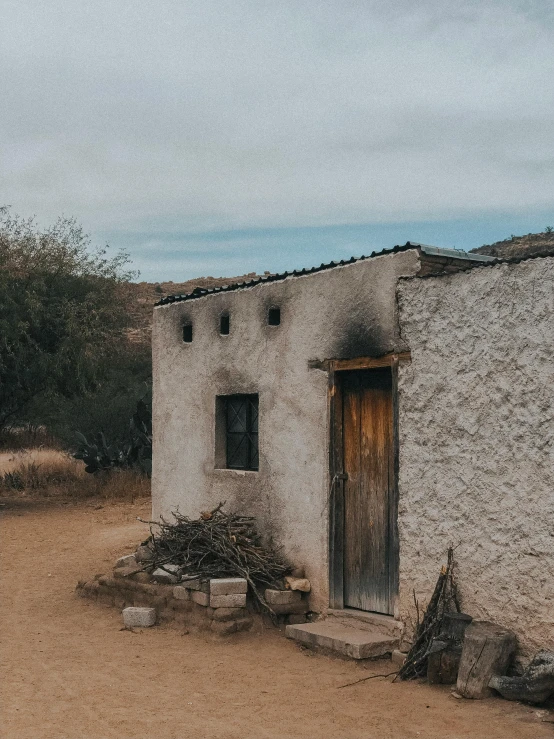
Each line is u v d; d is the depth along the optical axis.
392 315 7.77
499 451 6.79
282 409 9.06
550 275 6.49
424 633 7.01
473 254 7.96
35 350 18.34
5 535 14.48
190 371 10.59
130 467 20.91
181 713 6.20
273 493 9.14
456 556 7.10
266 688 6.77
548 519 6.41
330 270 8.50
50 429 30.58
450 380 7.21
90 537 14.20
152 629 8.68
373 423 8.16
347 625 8.09
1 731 5.82
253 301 9.55
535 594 6.48
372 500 8.12
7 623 9.09
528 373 6.60
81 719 6.07
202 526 9.27
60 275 19.42
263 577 8.70
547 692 6.08
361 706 6.29
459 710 6.13
